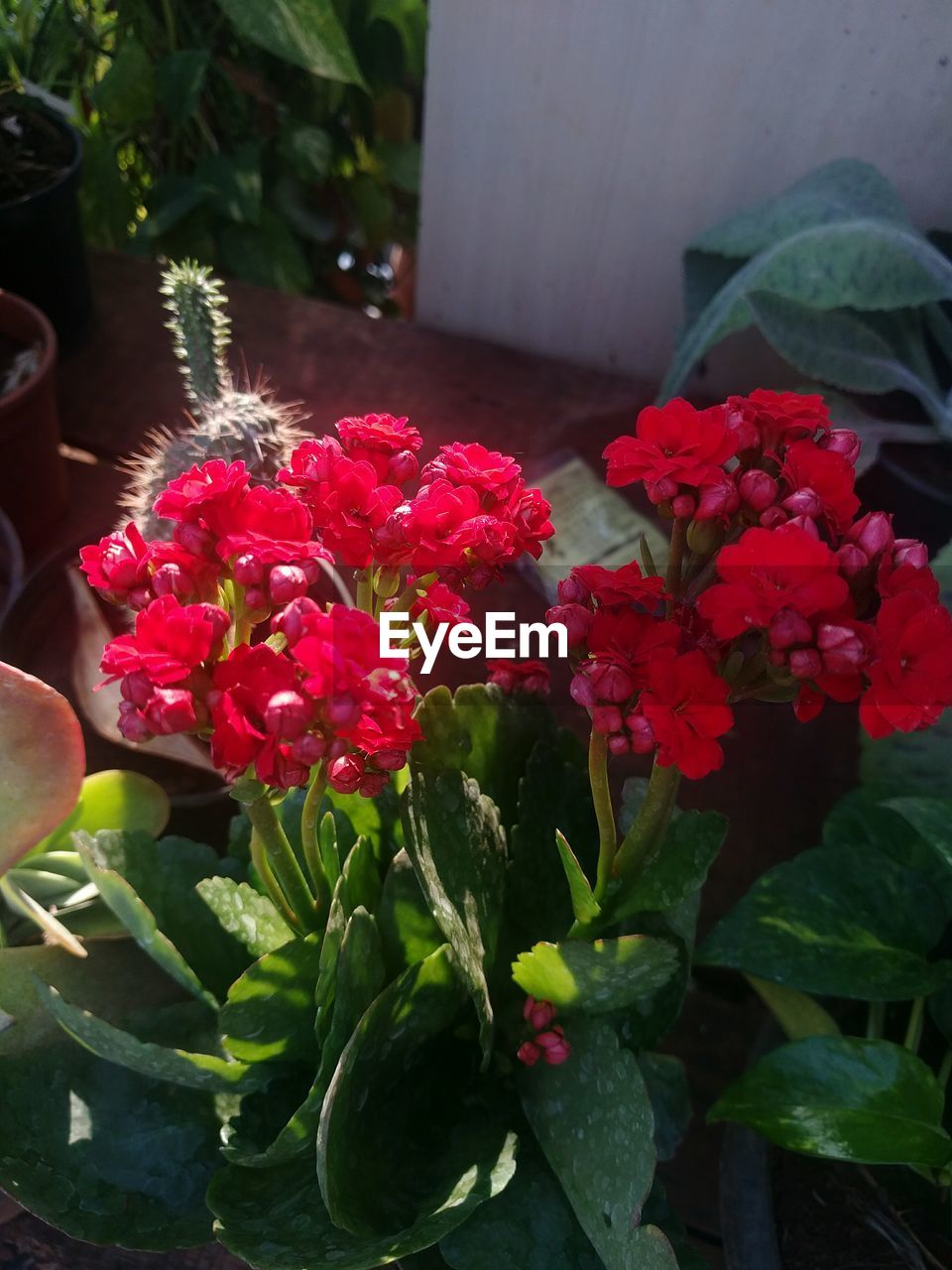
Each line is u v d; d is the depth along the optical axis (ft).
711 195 1.88
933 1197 1.10
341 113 2.85
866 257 1.63
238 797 0.75
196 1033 0.98
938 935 1.17
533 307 2.14
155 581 0.71
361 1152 0.89
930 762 1.44
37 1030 0.97
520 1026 1.02
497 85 1.82
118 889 0.83
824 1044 1.05
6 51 2.32
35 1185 0.89
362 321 2.12
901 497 1.77
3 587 1.50
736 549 0.67
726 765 1.61
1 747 0.91
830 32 1.64
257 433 1.20
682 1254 0.94
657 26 1.69
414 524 0.75
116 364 2.03
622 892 0.91
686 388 2.10
